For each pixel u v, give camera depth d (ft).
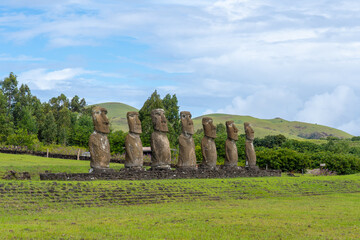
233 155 139.23
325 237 56.65
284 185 113.19
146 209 74.74
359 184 127.95
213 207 80.43
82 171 119.55
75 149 188.03
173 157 172.65
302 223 65.67
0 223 58.39
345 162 185.78
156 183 92.27
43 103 327.67
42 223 59.47
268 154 186.60
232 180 108.06
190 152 120.16
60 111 302.25
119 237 53.31
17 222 59.72
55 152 175.73
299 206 85.92
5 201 68.59
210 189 97.30
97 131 101.71
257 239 54.95
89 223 60.54
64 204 72.79
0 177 98.22
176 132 225.15
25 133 198.29
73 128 271.90
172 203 83.35
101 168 100.42
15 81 283.18
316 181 123.54
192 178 112.16
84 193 78.28
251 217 69.72
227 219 67.26
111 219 64.18
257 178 118.83
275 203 89.86
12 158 143.74
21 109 275.59
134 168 107.14
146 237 53.72
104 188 82.38
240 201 91.09
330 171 183.01
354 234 58.80
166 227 59.88
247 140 148.36
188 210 75.31
